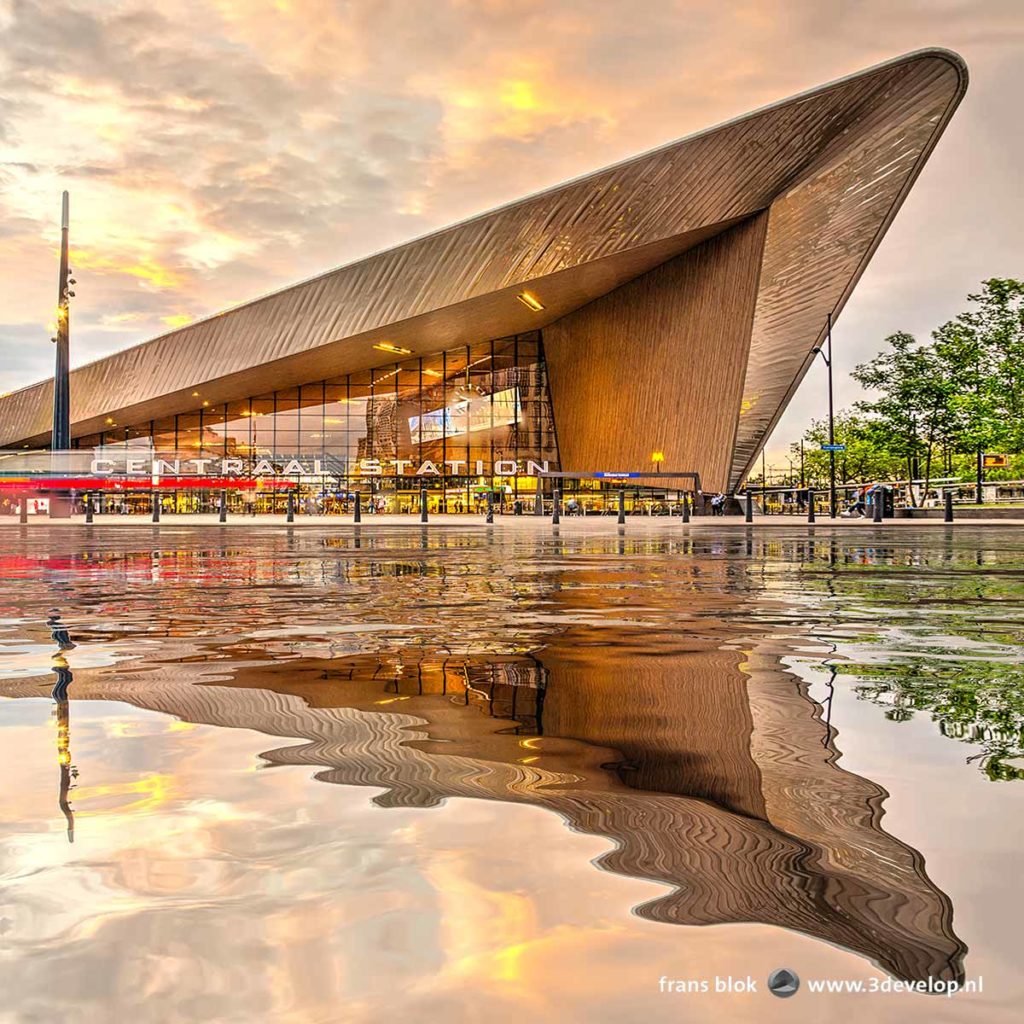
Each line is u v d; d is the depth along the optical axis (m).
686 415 41.28
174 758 1.88
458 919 1.06
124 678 2.90
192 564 9.98
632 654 3.41
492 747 1.98
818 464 68.12
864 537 18.39
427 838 1.38
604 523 30.03
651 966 0.94
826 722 2.22
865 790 1.63
